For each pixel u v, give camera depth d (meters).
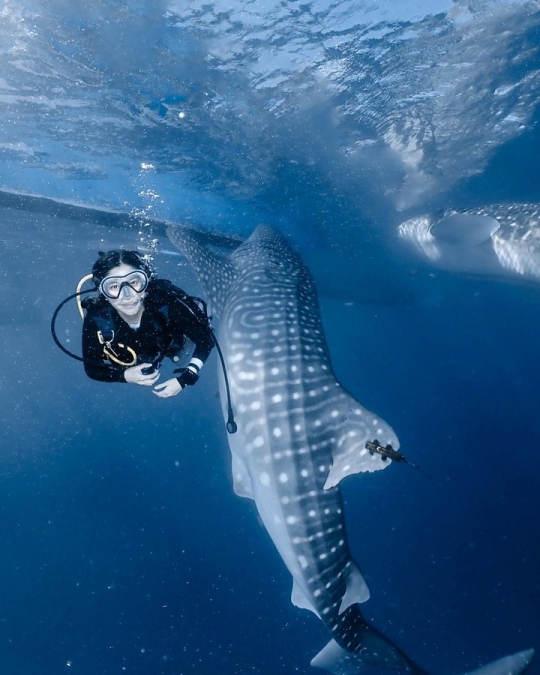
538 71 8.63
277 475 4.21
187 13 6.58
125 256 3.15
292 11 6.76
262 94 8.27
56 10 6.36
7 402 38.53
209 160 9.96
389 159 10.30
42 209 10.91
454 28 7.44
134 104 8.32
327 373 4.54
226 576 14.27
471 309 22.44
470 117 9.55
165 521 18.88
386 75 8.25
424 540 15.67
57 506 24.08
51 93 8.03
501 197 12.78
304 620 12.02
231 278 5.93
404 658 4.43
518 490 19.80
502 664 4.15
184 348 3.88
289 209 11.80
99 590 14.30
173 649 11.49
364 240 12.79
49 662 11.69
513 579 12.88
